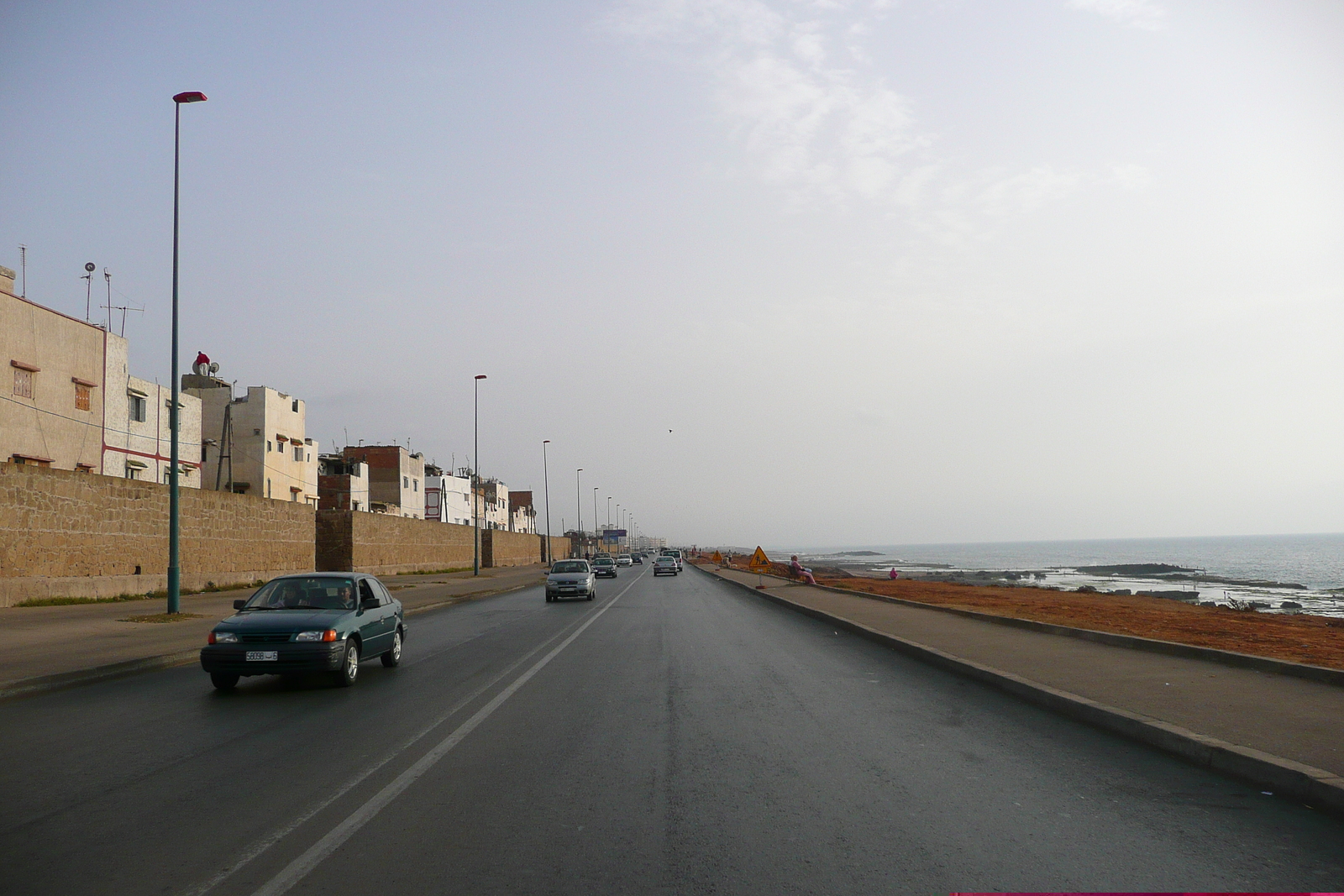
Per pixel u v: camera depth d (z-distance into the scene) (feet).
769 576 189.98
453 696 35.99
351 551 162.71
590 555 530.27
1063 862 16.21
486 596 125.90
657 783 21.79
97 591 86.38
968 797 20.51
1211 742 23.40
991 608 100.83
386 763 24.16
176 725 30.50
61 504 83.05
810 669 43.78
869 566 459.73
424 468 284.61
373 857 16.62
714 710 32.22
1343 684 33.17
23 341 107.96
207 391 176.45
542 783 21.85
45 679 39.45
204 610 78.95
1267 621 91.56
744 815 19.17
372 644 42.93
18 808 20.06
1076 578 291.79
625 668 44.21
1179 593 188.96
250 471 174.19
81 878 15.60
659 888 15.03
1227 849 16.88
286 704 34.86
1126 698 30.94
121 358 127.13
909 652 49.75
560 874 15.67
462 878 15.53
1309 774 19.94
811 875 15.58
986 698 34.73
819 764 23.71
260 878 15.58
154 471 135.23
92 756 25.61
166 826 18.60
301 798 20.75
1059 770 22.99
